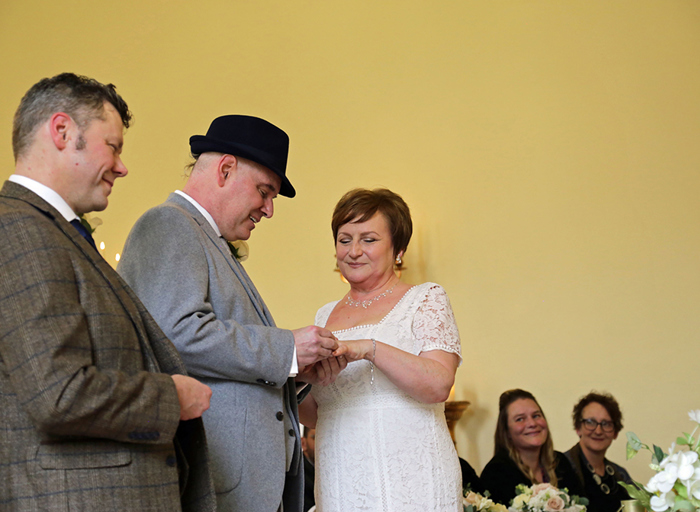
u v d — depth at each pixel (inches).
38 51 326.6
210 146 97.3
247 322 90.0
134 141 302.0
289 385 94.3
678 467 74.4
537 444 208.5
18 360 60.4
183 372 73.1
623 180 241.0
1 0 334.6
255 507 83.6
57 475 61.7
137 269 85.9
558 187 247.0
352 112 277.7
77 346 62.4
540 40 259.4
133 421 63.3
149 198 292.0
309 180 277.1
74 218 71.3
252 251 276.8
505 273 246.7
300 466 92.8
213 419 84.3
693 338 224.1
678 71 242.8
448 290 251.6
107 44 319.3
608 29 252.5
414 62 274.1
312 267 267.6
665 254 231.9
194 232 88.8
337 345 90.5
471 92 264.1
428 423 104.7
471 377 242.8
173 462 68.5
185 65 305.3
